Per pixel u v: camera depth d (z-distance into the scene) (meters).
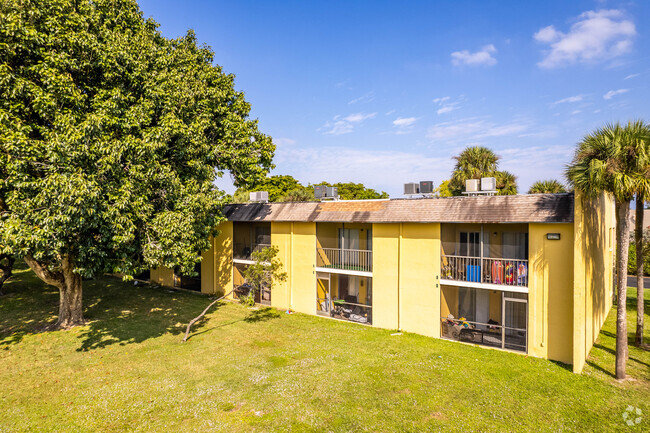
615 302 23.47
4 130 11.17
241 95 21.47
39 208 11.68
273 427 9.19
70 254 15.09
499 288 14.26
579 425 9.30
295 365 13.03
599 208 16.12
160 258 14.36
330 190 22.06
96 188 11.55
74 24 12.86
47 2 12.41
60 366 12.83
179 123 14.79
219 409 10.04
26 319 17.88
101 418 9.57
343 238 19.22
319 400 10.52
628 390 11.16
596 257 15.45
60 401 10.45
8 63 11.95
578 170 11.76
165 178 14.32
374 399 10.58
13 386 11.31
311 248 19.77
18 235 11.10
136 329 16.94
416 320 16.47
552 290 13.36
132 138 13.04
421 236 16.31
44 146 11.71
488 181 16.89
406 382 11.64
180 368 12.79
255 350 14.53
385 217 16.84
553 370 12.51
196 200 15.30
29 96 11.86
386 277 17.39
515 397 10.70
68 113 12.18
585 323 12.89
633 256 33.41
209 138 19.56
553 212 12.98
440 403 10.37
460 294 17.62
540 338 13.62
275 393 10.93
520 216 13.52
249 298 18.56
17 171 11.36
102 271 14.73
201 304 21.72
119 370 12.59
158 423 9.36
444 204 15.70
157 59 15.99
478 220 14.25
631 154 11.10
